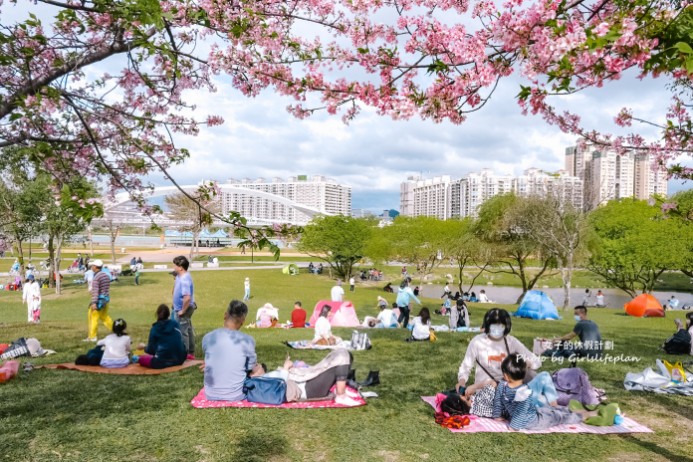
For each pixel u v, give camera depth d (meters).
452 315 17.83
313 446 5.45
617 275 45.12
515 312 27.86
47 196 28.92
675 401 7.40
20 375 8.20
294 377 7.09
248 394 6.89
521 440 5.74
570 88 3.61
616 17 3.36
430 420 6.37
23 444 5.25
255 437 5.64
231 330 7.11
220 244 115.56
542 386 6.52
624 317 27.33
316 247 59.03
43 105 5.43
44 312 25.88
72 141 5.93
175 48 5.30
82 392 7.19
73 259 71.94
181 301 9.84
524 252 38.78
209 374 6.95
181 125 6.61
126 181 6.43
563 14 3.54
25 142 5.93
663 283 68.19
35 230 31.92
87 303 28.81
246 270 59.62
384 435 5.82
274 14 5.25
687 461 5.22
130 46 5.19
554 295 52.72
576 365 9.66
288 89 4.57
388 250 49.56
